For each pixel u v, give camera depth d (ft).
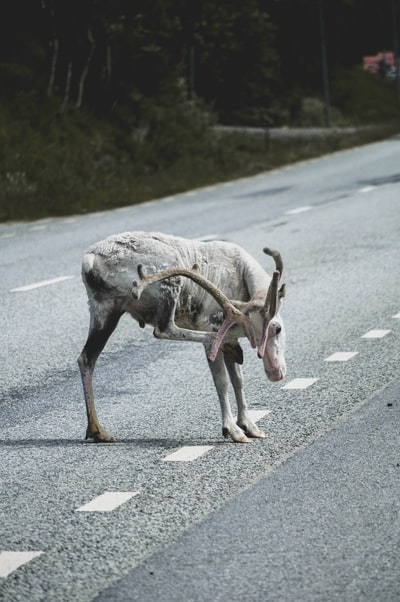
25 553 38.22
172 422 53.57
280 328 49.11
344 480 44.16
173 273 48.16
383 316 75.15
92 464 47.75
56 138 196.03
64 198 159.94
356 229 116.06
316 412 54.08
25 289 90.43
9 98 206.69
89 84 228.02
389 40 629.10
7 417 55.67
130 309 51.34
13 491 44.70
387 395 56.39
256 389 59.00
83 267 50.90
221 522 40.29
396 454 47.11
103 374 63.72
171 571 36.29
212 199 161.48
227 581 35.37
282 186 174.40
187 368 64.13
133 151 208.44
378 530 38.96
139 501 42.88
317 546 37.78
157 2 237.45
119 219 140.46
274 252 48.32
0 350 69.87
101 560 37.40
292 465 46.34
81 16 223.51
